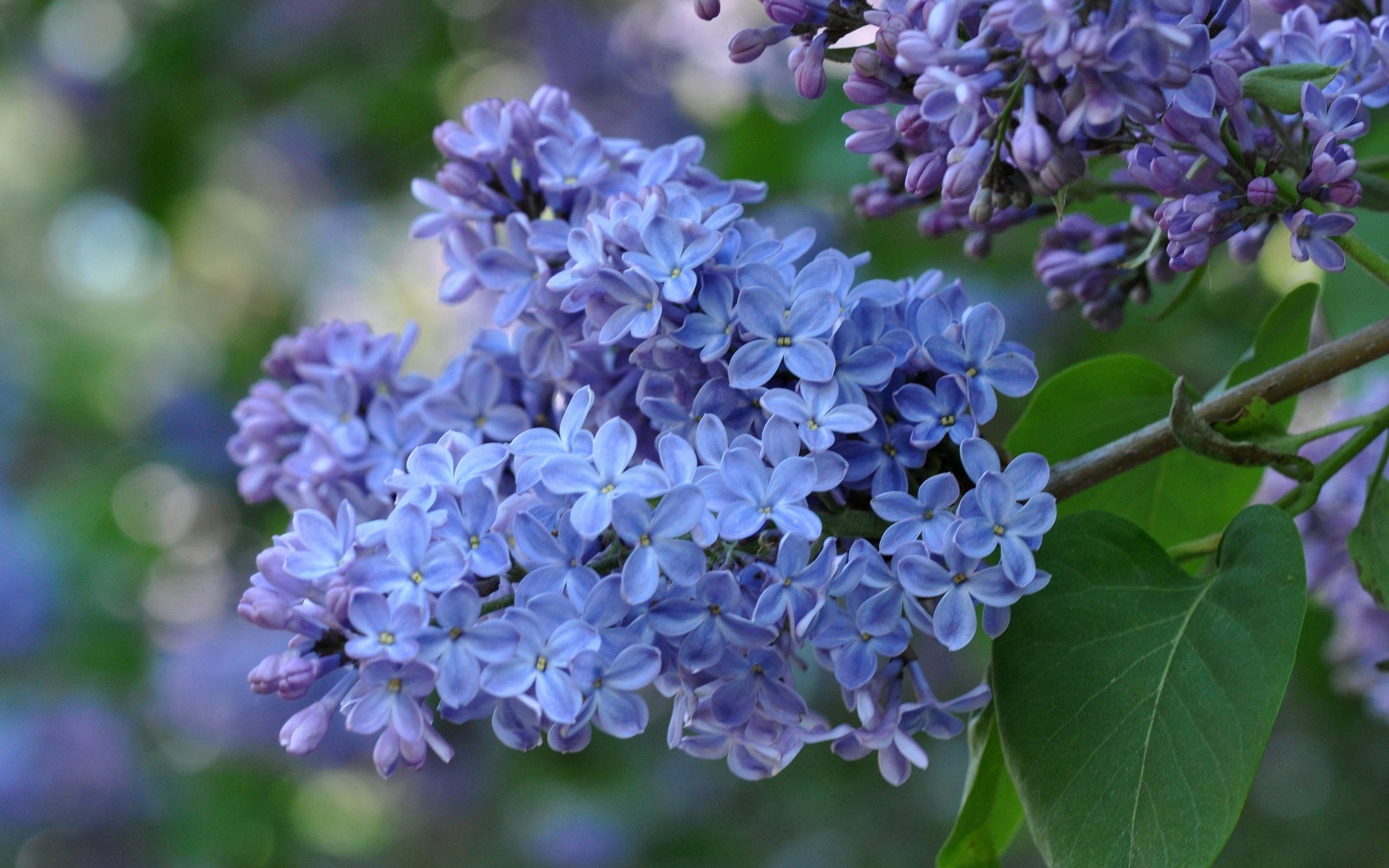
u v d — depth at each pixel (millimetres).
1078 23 663
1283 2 733
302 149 1879
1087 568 695
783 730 688
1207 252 693
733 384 683
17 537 1650
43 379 2012
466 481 679
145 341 2113
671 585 676
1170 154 693
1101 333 1195
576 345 718
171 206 1956
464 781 1717
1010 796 730
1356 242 701
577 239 703
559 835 1631
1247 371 763
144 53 1822
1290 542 687
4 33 1946
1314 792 1498
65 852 1581
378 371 760
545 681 666
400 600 669
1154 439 711
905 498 679
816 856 1599
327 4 1749
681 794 1672
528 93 1742
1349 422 703
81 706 1585
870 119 697
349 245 2053
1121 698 686
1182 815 677
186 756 1644
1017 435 754
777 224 1200
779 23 697
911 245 1197
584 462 678
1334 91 705
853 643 680
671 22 1628
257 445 767
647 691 1647
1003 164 688
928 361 688
